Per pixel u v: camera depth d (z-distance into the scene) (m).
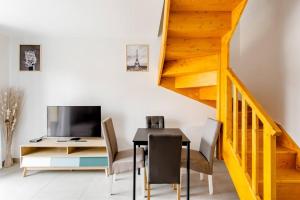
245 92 2.27
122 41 4.37
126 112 4.40
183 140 2.70
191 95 4.07
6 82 4.21
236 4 2.44
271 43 3.20
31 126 4.34
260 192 2.16
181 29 2.61
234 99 2.53
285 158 2.58
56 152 3.82
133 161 2.76
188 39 2.90
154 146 2.45
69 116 4.08
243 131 2.30
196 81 3.39
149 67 4.38
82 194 2.99
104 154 3.73
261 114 1.95
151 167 2.48
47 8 2.97
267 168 1.88
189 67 3.22
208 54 2.98
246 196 2.22
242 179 2.31
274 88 3.13
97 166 3.70
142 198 2.90
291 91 2.77
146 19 3.39
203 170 2.86
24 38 4.30
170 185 3.31
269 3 3.24
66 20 3.42
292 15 2.75
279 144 2.90
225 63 2.77
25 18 3.33
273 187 1.83
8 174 3.71
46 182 3.40
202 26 2.61
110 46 4.37
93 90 4.37
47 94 4.34
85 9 3.02
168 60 3.42
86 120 4.08
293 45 2.73
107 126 2.96
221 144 2.94
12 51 4.30
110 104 4.38
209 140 2.96
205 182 3.41
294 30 2.71
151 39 4.38
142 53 4.38
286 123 2.86
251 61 3.79
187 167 2.72
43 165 3.65
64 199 2.85
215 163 4.25
